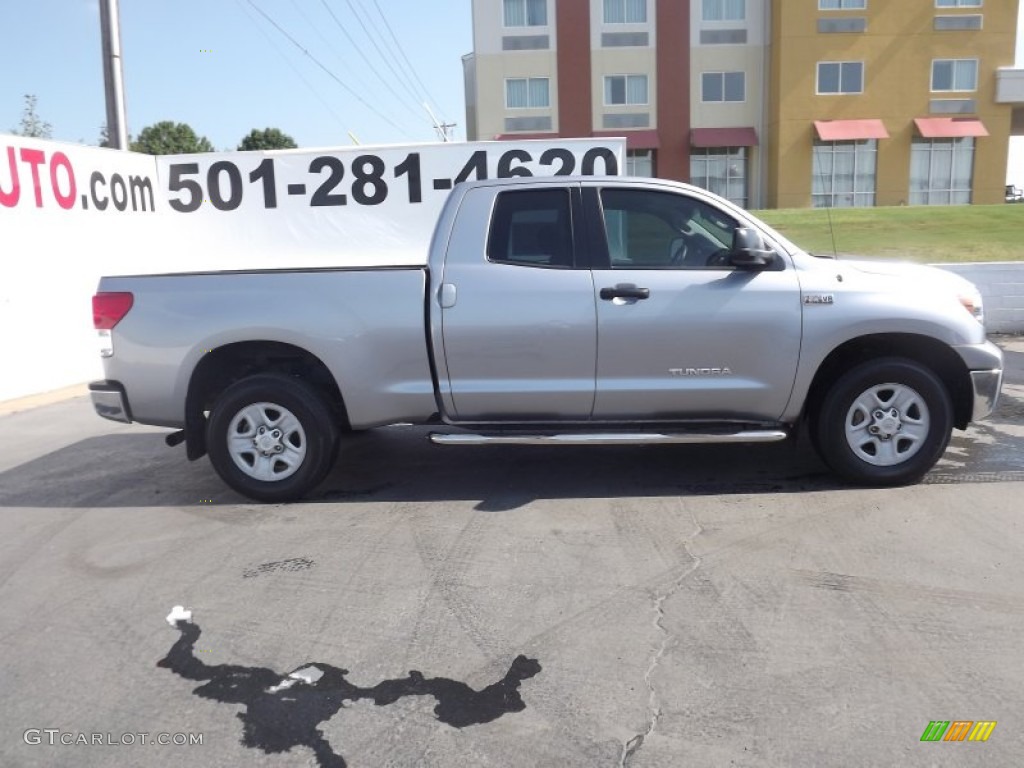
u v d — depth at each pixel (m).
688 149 37.94
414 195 12.39
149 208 12.10
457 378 5.04
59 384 10.36
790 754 2.67
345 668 3.27
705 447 6.30
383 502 5.26
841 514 4.74
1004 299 11.73
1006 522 4.55
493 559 4.27
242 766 2.70
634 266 5.00
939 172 37.31
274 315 5.05
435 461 6.19
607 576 4.02
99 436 7.62
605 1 36.72
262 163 12.34
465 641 3.44
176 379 5.17
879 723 2.81
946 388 5.17
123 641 3.55
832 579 3.91
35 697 3.15
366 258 12.51
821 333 4.89
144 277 5.22
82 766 2.72
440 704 3.01
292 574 4.17
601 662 3.25
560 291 4.93
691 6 36.88
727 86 37.56
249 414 5.21
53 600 3.99
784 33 35.91
